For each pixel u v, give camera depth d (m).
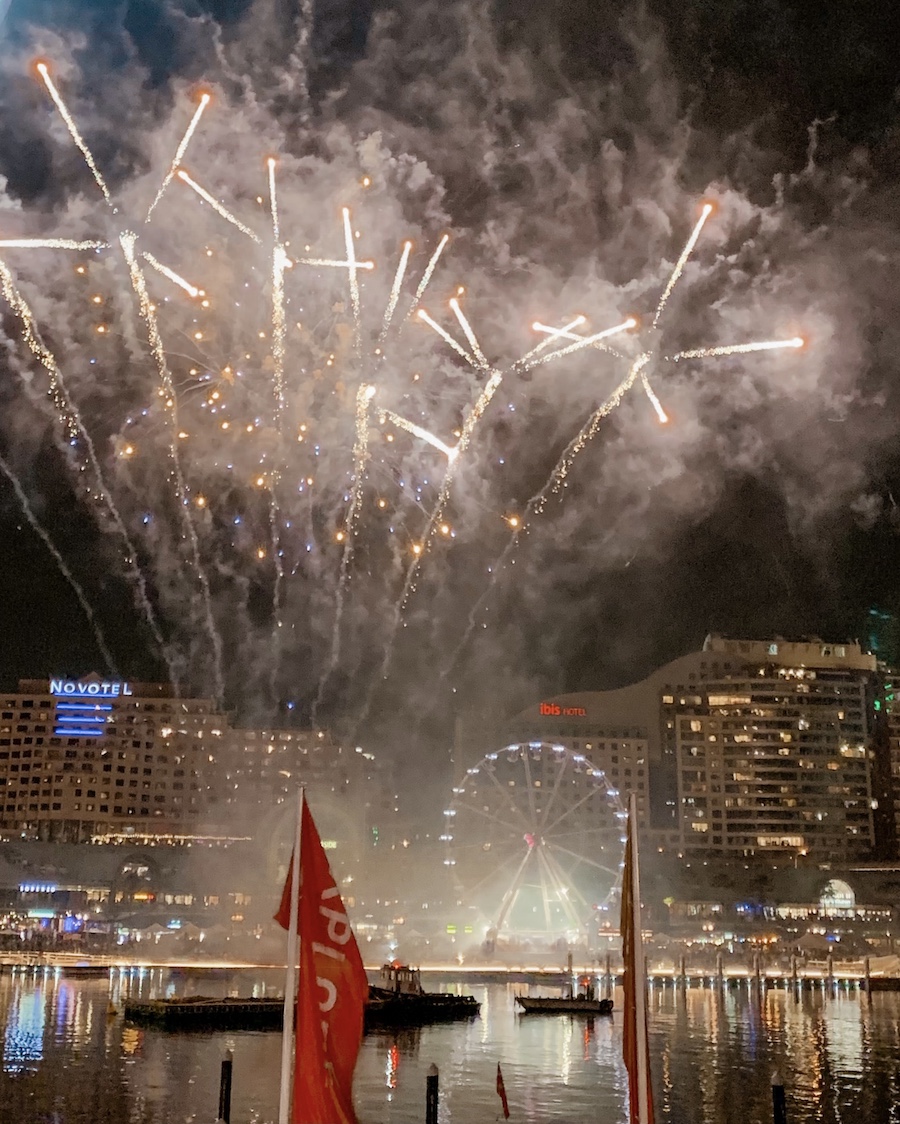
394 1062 67.12
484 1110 53.25
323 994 22.56
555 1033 81.56
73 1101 53.03
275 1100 53.66
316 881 23.16
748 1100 56.78
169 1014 80.25
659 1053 72.75
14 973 122.81
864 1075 64.31
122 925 181.12
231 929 168.50
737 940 177.88
